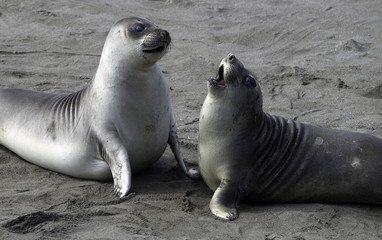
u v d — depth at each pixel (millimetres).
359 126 32000
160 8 55094
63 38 45219
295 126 24625
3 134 27438
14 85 35312
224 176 23344
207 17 53281
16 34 45344
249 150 23391
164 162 27562
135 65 23641
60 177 25422
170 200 23234
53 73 38125
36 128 26234
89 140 24688
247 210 22859
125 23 23875
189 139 29781
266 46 47562
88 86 25547
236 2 58312
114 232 19672
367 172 23125
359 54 45438
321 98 36562
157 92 24562
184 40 47094
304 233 20719
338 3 58562
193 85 37938
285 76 40094
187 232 20375
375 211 23156
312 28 51219
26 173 25594
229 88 23031
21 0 52688
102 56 24547
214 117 23297
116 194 23297
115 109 24250
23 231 19594
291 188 23703
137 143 24766
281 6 57469
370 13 56000
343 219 22062
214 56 43969
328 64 42969
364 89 38375
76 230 19812
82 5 53406
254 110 23531
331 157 23547
